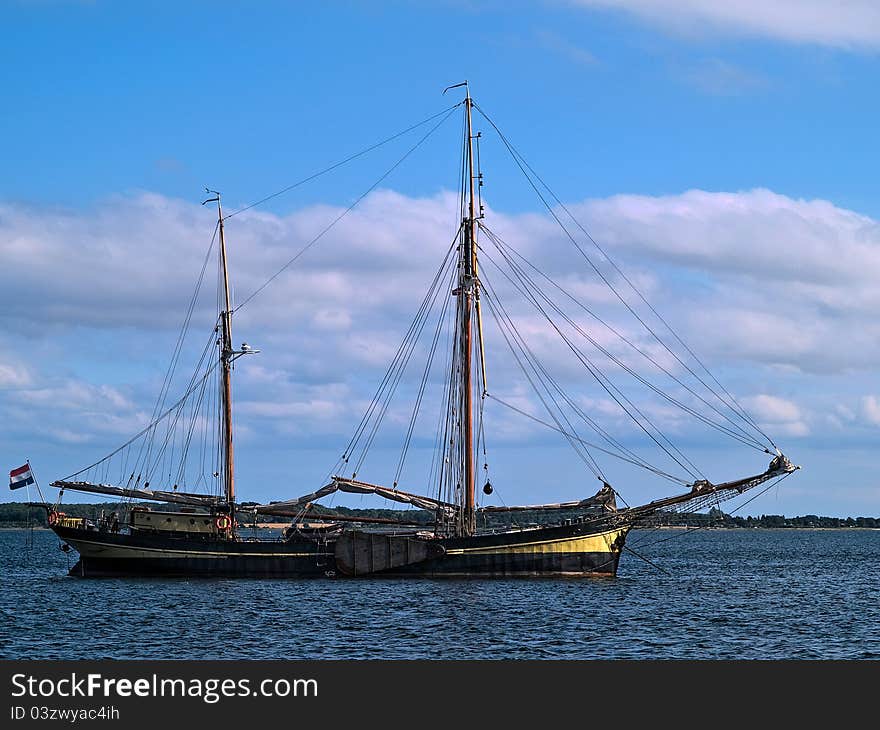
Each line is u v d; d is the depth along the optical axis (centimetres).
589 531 11788
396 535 11919
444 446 12456
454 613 9375
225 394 12862
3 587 11806
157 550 12300
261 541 12119
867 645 8138
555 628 8650
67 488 12812
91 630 8669
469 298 12400
